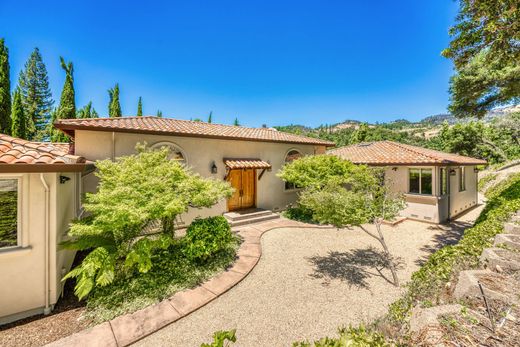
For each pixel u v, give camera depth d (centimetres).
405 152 1672
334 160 1319
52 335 471
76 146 954
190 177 809
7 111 1992
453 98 1271
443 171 1527
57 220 588
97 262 563
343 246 1023
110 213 595
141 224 707
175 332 489
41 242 547
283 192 1647
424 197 1470
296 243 1039
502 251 450
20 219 529
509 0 639
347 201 677
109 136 1009
